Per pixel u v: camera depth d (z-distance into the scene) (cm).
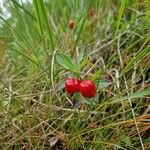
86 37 18
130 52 17
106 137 13
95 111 13
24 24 18
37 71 15
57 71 13
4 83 14
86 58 14
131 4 20
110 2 21
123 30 18
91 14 20
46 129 14
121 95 14
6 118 14
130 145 13
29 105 14
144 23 16
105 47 17
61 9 22
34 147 13
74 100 14
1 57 16
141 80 15
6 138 14
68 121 14
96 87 12
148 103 14
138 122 13
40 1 13
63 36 19
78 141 13
